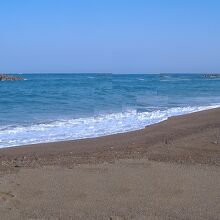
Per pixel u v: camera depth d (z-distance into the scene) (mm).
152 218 6629
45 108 25844
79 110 24594
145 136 15648
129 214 6797
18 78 108250
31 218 6582
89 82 84938
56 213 6812
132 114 22641
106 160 10906
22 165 10273
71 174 9203
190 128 17484
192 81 93250
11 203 7227
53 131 16641
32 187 8164
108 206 7164
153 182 8570
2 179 8703
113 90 48906
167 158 11109
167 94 41094
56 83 79250
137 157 11312
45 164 10406
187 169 9711
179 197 7641
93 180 8711
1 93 43094
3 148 13172
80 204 7246
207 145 12969
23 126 17750
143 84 72062
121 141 14633
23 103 29688
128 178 8867
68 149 13125
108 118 20844
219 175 9180
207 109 25938
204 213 6855
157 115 22406
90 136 15703
